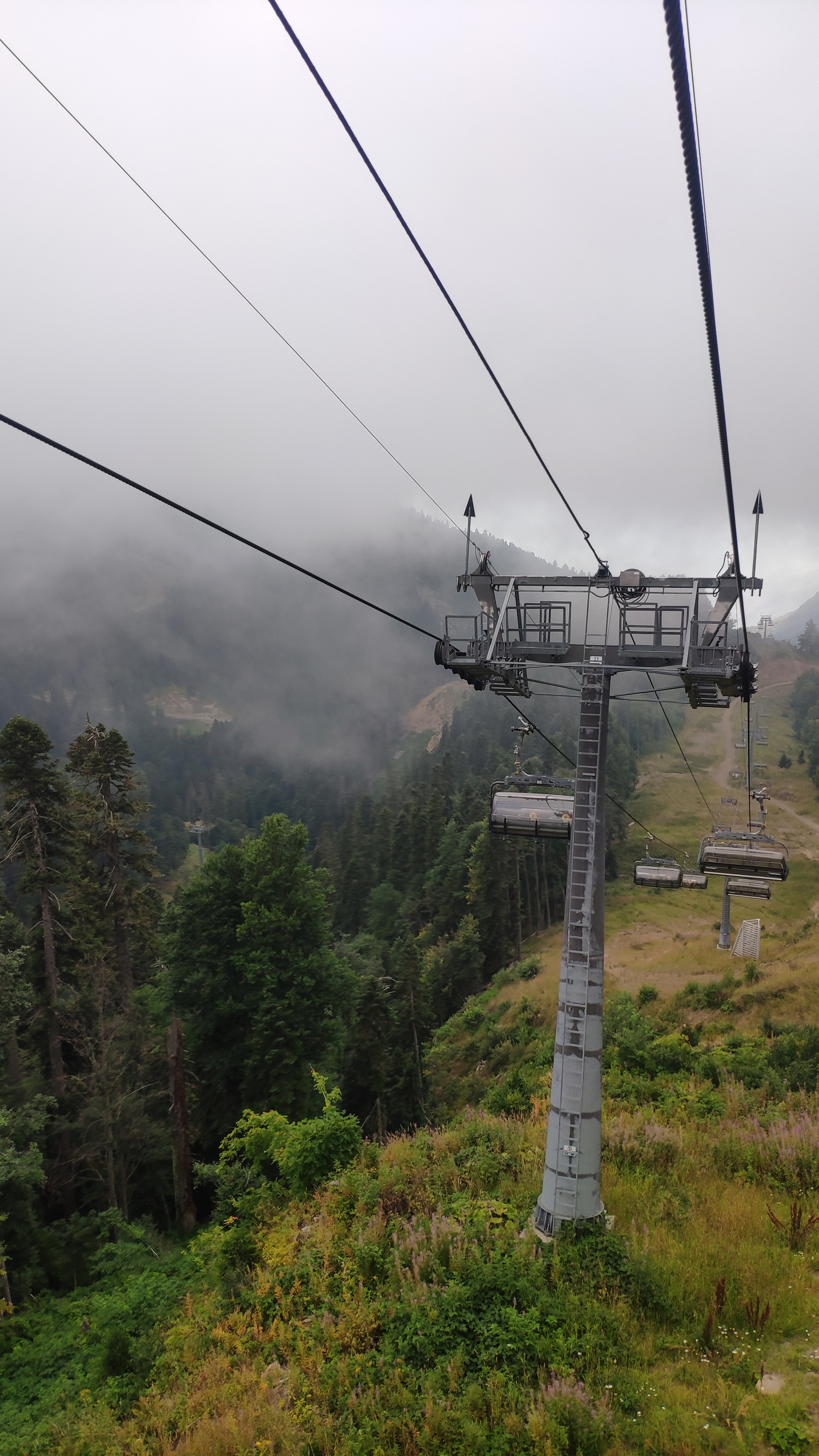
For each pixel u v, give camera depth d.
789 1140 12.10
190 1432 8.78
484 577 10.54
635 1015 27.62
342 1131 15.28
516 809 11.78
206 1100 31.45
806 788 108.56
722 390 5.26
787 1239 9.52
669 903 67.31
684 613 9.78
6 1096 25.06
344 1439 7.47
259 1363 9.80
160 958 35.94
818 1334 7.71
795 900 66.56
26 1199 22.52
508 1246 9.61
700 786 113.81
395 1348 8.55
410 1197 12.08
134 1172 28.28
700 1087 17.66
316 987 31.86
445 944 68.00
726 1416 6.66
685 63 3.40
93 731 33.44
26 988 24.72
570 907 9.65
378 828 93.69
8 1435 12.80
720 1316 8.06
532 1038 37.38
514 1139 13.86
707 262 4.45
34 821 28.09
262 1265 13.18
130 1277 17.28
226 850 34.06
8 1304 18.56
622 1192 11.01
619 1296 8.41
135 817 34.22
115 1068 28.33
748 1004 28.52
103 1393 11.88
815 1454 6.05
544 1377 7.38
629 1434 6.64
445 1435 7.04
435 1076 42.75
